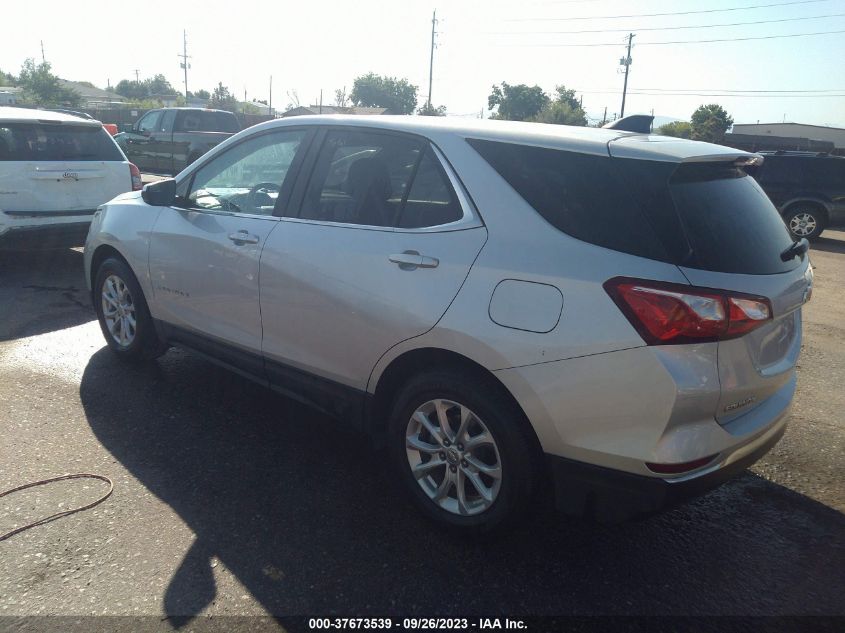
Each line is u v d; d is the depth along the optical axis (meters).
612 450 2.50
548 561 2.88
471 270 2.78
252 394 4.53
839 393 5.01
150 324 4.64
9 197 6.86
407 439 3.08
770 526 3.23
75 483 3.33
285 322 3.50
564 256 2.59
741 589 2.75
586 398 2.51
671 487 2.44
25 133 7.01
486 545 2.97
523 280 2.64
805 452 4.02
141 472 3.46
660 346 2.38
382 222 3.16
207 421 4.09
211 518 3.09
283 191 3.63
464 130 3.06
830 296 8.35
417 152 3.15
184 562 2.77
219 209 4.00
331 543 2.94
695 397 2.39
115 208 4.79
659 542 3.06
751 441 2.67
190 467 3.54
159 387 4.55
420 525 3.10
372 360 3.13
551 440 2.62
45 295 6.74
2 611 2.46
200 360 5.11
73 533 2.93
